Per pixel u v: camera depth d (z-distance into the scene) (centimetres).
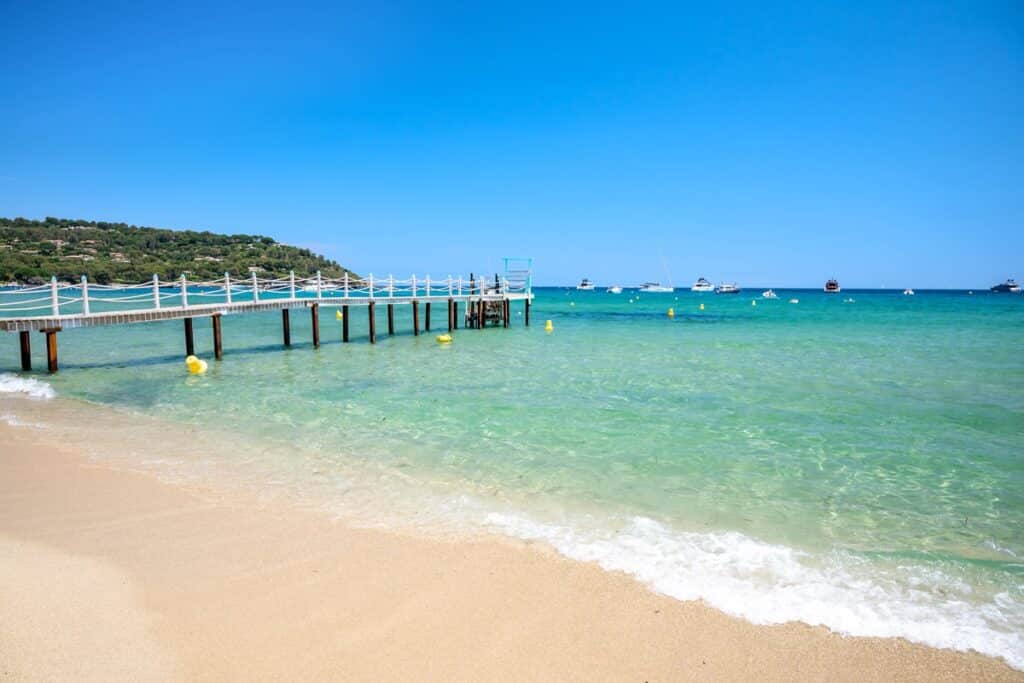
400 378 1638
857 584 532
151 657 393
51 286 1614
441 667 396
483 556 562
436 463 874
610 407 1269
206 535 594
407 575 520
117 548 559
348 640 423
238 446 940
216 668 385
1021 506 743
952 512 722
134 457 862
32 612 440
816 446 993
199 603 464
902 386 1541
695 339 2898
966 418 1190
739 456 933
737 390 1473
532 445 978
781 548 604
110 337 2762
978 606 498
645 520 669
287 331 2311
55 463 820
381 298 2650
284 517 647
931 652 429
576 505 715
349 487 756
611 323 4238
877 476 849
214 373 1709
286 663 394
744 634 445
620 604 481
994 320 4475
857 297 12156
